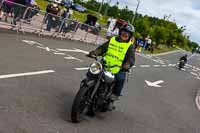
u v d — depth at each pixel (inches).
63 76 440.1
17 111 255.0
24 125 232.5
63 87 377.7
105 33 1307.8
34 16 772.6
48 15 829.2
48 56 565.0
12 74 358.9
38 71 416.2
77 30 1028.5
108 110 303.7
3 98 274.4
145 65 1026.7
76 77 462.3
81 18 2000.5
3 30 677.3
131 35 292.4
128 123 314.8
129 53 289.0
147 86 595.2
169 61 1635.1
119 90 292.7
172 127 344.5
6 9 673.0
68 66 532.1
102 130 271.6
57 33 903.1
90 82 261.1
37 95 311.7
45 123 247.8
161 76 833.5
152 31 2650.1
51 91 342.3
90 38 1147.9
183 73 1133.7
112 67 285.0
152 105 430.9
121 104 382.0
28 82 348.2
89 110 291.4
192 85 832.3
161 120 361.1
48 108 283.4
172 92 609.0
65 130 245.9
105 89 277.1
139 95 478.3
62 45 798.5
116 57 287.6
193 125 378.3
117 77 288.2
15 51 505.4
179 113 425.4
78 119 266.8
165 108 434.3
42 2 1902.1
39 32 813.9
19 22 725.3
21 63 429.7
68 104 311.7
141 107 398.9
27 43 633.6
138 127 311.0
